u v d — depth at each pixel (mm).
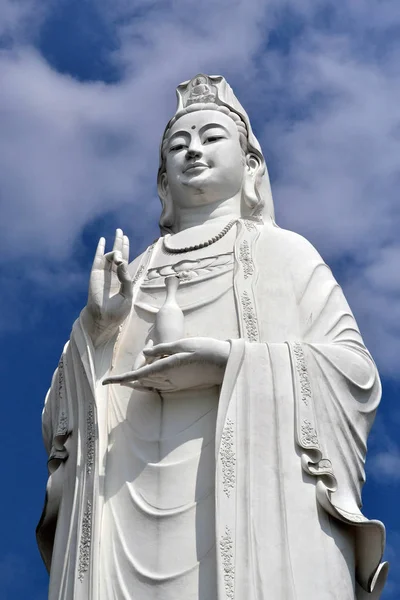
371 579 14781
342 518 14430
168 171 17734
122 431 15320
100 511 14680
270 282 16266
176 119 17969
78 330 16016
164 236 17375
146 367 15000
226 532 13961
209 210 17453
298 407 14859
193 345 14945
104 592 14227
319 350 15383
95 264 16062
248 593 13680
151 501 14617
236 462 14438
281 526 14172
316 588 13945
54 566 14805
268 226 17484
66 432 15492
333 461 14859
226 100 18047
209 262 16500
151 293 16422
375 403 15664
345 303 16531
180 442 14938
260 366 15062
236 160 17578
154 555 14273
